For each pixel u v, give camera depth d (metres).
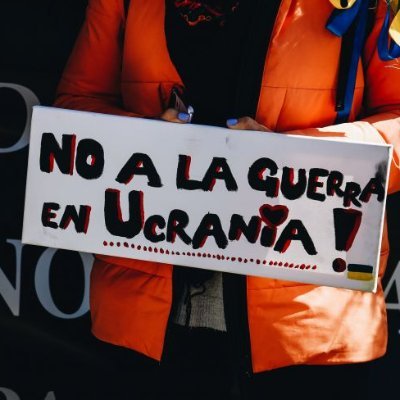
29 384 2.36
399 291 2.36
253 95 1.63
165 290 1.70
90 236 1.60
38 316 2.34
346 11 1.60
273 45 1.62
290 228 1.56
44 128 1.57
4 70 2.33
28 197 1.60
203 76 1.66
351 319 1.71
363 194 1.55
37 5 2.31
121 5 1.76
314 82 1.65
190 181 1.56
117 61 1.84
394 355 2.37
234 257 1.58
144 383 2.13
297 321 1.68
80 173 1.58
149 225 1.58
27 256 2.32
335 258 1.57
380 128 1.68
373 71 1.73
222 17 1.63
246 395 1.82
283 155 1.54
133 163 1.57
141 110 1.77
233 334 1.70
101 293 1.76
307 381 1.77
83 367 2.34
